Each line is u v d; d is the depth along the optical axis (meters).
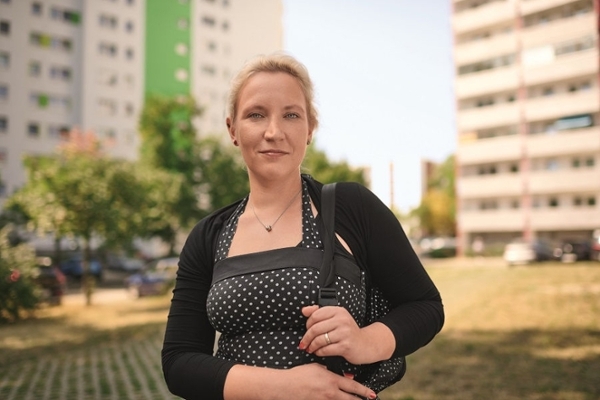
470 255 43.31
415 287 1.39
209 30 57.28
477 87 45.88
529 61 43.28
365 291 1.38
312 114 1.53
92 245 38.50
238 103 1.48
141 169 25.52
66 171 19.03
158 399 6.56
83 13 48.97
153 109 34.59
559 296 14.35
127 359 9.36
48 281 19.03
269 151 1.40
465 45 47.03
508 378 6.42
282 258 1.32
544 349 8.05
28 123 46.44
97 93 49.41
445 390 5.98
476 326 10.49
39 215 18.34
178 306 1.48
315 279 1.29
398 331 1.27
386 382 1.37
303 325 1.29
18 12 46.19
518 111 43.56
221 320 1.33
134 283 23.27
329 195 1.42
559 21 41.97
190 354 1.38
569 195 41.47
